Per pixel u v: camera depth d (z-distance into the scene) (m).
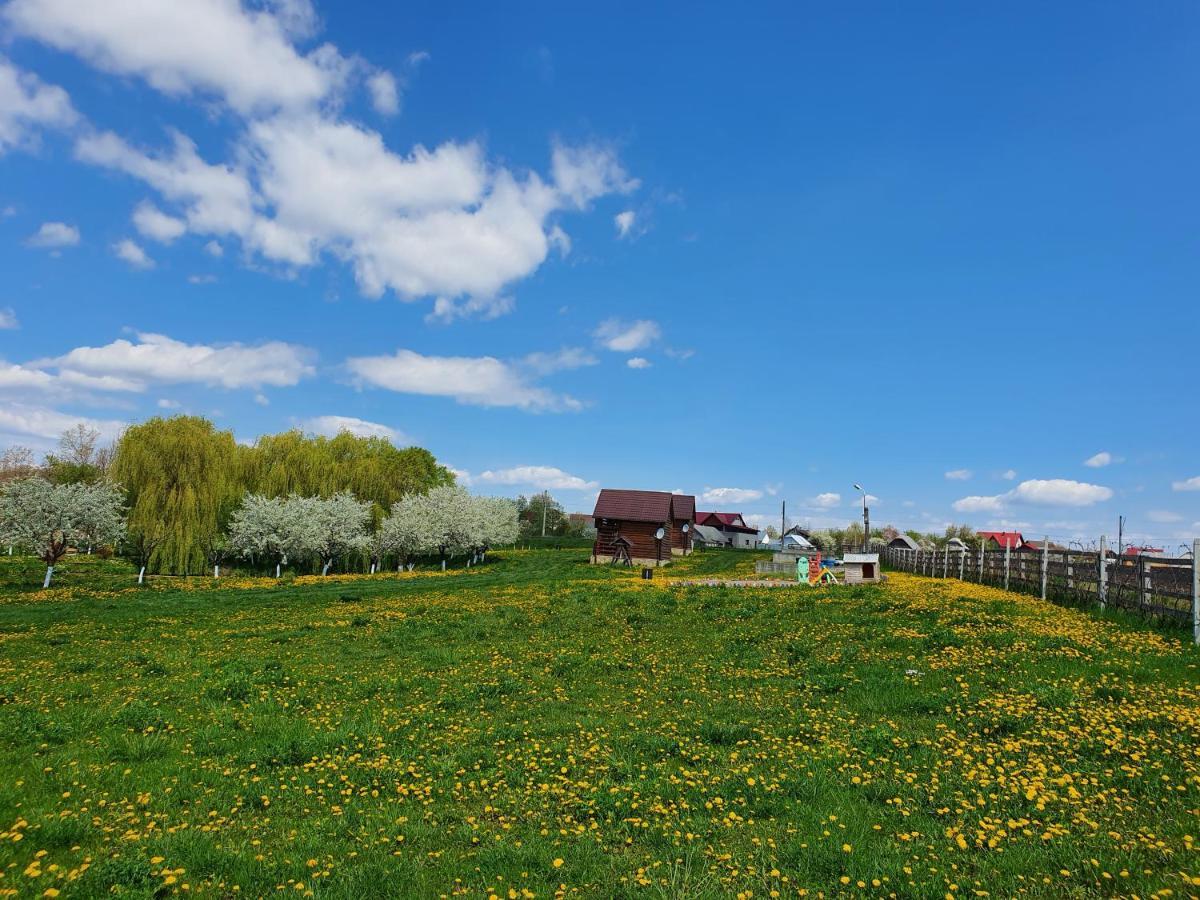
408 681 16.19
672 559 70.81
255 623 26.84
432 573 54.72
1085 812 7.58
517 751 10.92
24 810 8.45
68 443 69.94
